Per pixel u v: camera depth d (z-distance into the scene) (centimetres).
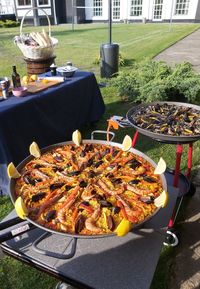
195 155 312
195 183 261
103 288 134
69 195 137
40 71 380
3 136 222
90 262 146
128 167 161
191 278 174
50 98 279
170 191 190
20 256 151
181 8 1708
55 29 1584
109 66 591
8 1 1986
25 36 388
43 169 158
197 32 1316
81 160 168
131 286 134
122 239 157
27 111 250
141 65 536
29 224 129
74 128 336
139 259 146
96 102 380
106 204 129
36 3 1820
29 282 174
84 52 909
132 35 1267
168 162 303
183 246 196
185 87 436
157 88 419
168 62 747
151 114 223
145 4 1766
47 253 133
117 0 1823
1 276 177
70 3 1903
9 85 280
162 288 169
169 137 181
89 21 1988
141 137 355
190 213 225
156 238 156
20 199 122
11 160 230
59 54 884
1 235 127
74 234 113
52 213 124
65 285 160
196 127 200
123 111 435
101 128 384
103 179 149
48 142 286
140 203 132
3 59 816
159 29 1450
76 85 324
